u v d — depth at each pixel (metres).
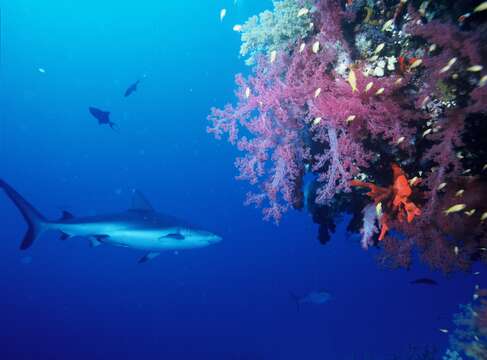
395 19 3.78
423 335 29.02
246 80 4.62
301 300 12.72
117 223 8.35
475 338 4.50
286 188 4.44
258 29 4.91
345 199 5.11
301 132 4.59
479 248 3.49
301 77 4.16
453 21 3.47
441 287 46.84
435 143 3.66
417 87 3.60
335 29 3.77
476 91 2.76
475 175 3.53
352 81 3.14
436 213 3.56
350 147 3.67
